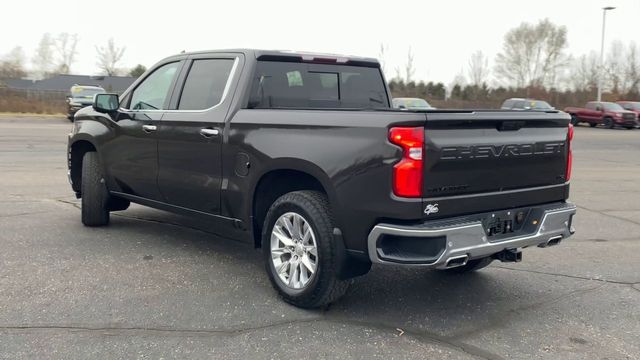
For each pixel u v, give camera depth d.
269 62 5.17
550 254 6.21
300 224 4.37
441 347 3.86
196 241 6.24
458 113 3.89
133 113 5.90
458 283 5.16
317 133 4.21
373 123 3.88
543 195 4.50
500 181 4.18
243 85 4.98
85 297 4.52
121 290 4.70
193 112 5.27
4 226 6.62
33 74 71.88
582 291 5.04
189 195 5.35
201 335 3.92
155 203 5.87
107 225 6.77
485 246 3.97
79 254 5.64
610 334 4.15
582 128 35.25
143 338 3.84
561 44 77.50
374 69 6.02
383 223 3.84
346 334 4.01
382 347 3.83
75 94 28.81
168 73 5.80
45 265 5.26
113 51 61.75
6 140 17.30
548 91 59.78
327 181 4.09
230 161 4.88
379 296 4.78
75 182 7.03
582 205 9.27
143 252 5.78
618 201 9.71
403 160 3.74
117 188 6.31
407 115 3.74
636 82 57.69
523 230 4.39
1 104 35.50
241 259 5.66
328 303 4.34
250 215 4.79
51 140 17.62
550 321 4.36
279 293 4.55
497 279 5.31
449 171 3.88
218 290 4.78
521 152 4.26
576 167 14.98
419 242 3.79
